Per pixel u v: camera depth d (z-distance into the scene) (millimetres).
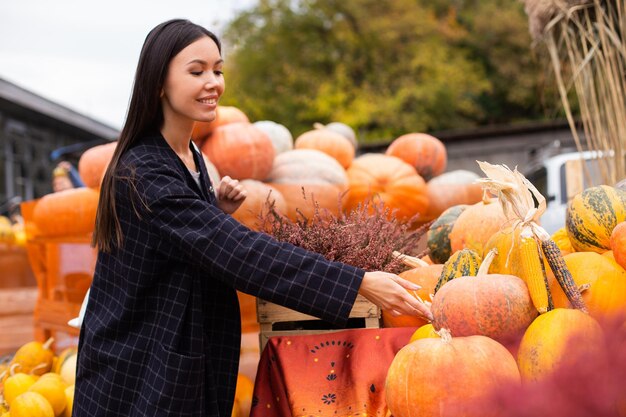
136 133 1822
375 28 20281
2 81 12539
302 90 20578
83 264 3512
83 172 3561
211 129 3416
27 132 14070
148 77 1795
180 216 1700
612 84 3273
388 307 1714
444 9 21703
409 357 1550
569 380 998
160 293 1753
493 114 20172
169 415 1683
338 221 2453
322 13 21453
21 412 2395
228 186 2092
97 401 1757
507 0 20641
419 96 18938
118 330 1759
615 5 3447
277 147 3742
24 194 13969
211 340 1845
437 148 4117
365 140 18594
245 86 21562
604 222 1942
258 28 22281
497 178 1810
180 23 1828
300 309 1684
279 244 1709
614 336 1166
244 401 2539
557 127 10461
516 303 1674
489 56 20328
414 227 3875
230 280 1688
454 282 1758
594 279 1746
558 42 3752
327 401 1845
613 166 3309
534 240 1729
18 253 6078
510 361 1544
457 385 1483
